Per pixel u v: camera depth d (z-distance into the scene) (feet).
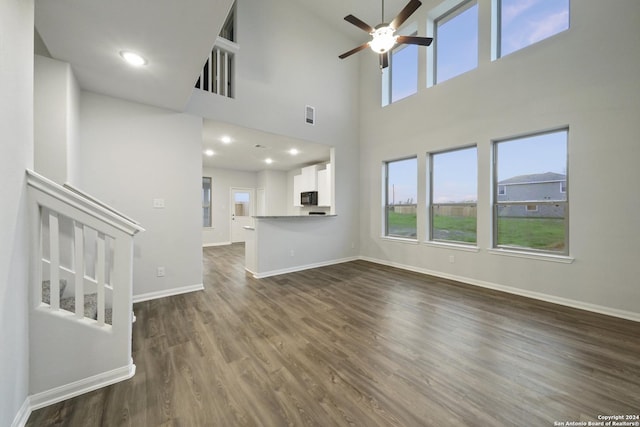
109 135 9.46
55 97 7.15
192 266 11.34
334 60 17.01
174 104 10.23
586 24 9.27
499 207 11.96
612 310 8.76
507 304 9.82
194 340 7.11
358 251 18.70
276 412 4.57
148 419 4.40
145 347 6.73
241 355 6.38
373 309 9.36
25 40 4.40
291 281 13.05
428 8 14.25
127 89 8.96
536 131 10.57
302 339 7.18
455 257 13.28
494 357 6.30
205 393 5.03
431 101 14.26
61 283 6.51
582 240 9.39
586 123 9.28
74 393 4.92
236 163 22.63
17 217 4.16
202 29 5.99
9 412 3.86
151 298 10.37
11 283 3.94
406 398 4.92
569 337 7.25
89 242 8.07
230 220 25.72
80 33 6.08
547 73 10.19
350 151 18.03
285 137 14.75
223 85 12.64
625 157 8.55
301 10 15.25
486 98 12.03
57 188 4.78
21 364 4.25
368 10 15.56
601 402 4.81
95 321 5.21
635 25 8.36
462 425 4.29
